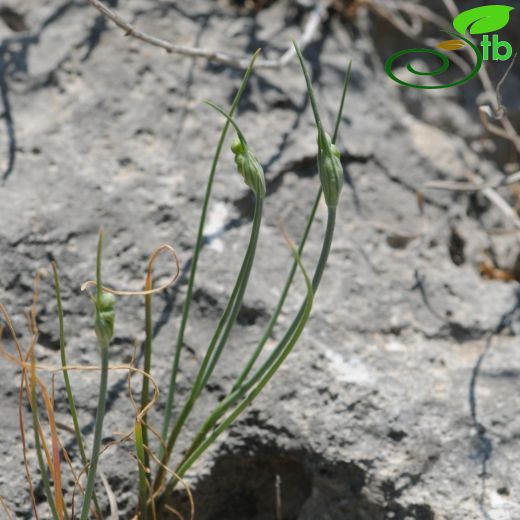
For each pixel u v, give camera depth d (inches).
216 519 24.8
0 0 28.2
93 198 25.8
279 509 24.3
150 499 23.2
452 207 27.5
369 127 28.0
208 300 25.2
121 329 24.9
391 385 24.6
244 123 27.3
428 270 26.3
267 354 24.9
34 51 27.5
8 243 25.1
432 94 30.3
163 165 26.5
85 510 21.9
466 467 24.0
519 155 30.2
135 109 27.1
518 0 32.0
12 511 23.4
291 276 23.2
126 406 24.3
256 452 24.3
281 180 26.8
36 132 26.5
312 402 24.4
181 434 24.3
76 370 24.5
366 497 23.9
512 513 23.5
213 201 26.2
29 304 24.8
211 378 24.6
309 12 29.1
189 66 27.7
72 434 24.0
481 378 24.9
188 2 28.7
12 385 24.2
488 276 27.0
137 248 25.5
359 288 25.8
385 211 27.0
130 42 27.8
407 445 24.1
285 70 28.1
